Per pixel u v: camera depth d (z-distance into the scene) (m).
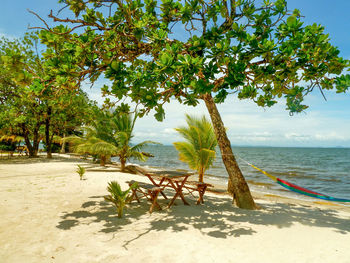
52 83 4.60
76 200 5.89
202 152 9.16
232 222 4.64
